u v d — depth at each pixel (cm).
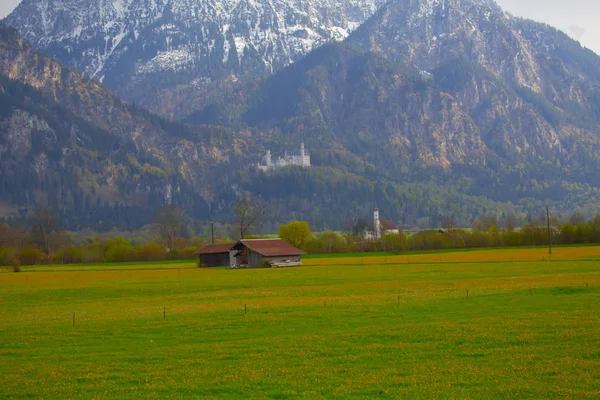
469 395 3644
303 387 3859
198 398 3709
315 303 7250
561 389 3672
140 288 10350
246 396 3741
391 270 12369
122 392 3872
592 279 8638
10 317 7088
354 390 3775
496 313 6022
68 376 4234
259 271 13838
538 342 4734
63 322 6494
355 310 6550
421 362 4338
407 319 5900
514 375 3969
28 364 4597
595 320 5406
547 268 11162
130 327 5991
